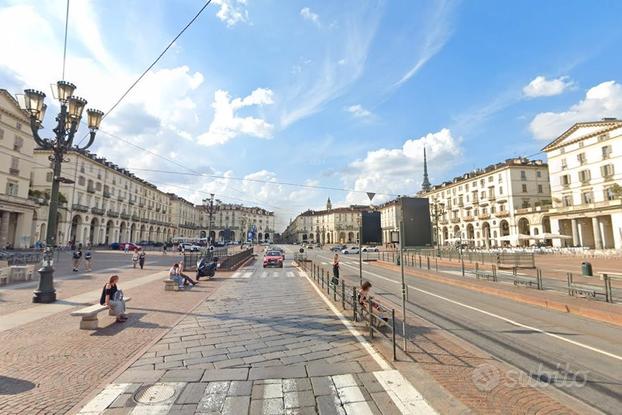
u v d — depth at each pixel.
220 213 133.00
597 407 4.12
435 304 11.59
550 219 55.69
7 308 9.46
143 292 13.23
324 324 8.15
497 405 4.07
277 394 4.36
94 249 51.41
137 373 5.02
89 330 7.33
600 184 48.84
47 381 4.68
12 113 40.84
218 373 5.05
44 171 53.31
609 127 47.66
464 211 77.12
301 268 27.09
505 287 14.77
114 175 66.69
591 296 11.84
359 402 4.14
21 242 40.97
